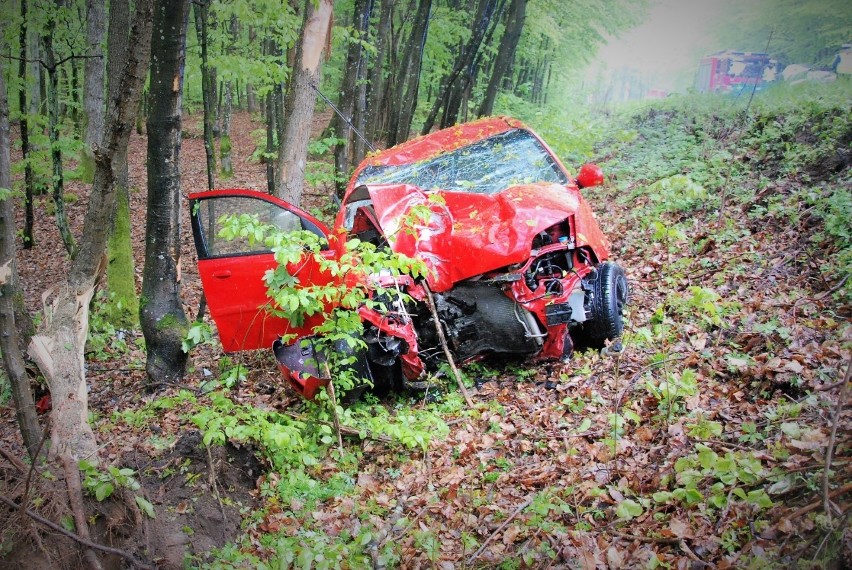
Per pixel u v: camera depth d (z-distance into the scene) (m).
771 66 16.05
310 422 4.98
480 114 14.51
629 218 9.11
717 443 3.87
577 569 3.26
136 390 6.56
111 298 8.53
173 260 6.45
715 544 3.14
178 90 5.96
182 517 3.98
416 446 4.86
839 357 4.37
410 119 14.24
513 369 5.80
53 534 3.23
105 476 3.48
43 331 4.18
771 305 5.50
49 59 9.70
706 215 8.09
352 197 6.45
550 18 16.92
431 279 5.47
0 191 4.84
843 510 2.88
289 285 4.55
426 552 3.71
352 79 10.76
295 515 4.21
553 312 5.29
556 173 6.69
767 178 8.30
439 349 5.74
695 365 4.89
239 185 16.09
